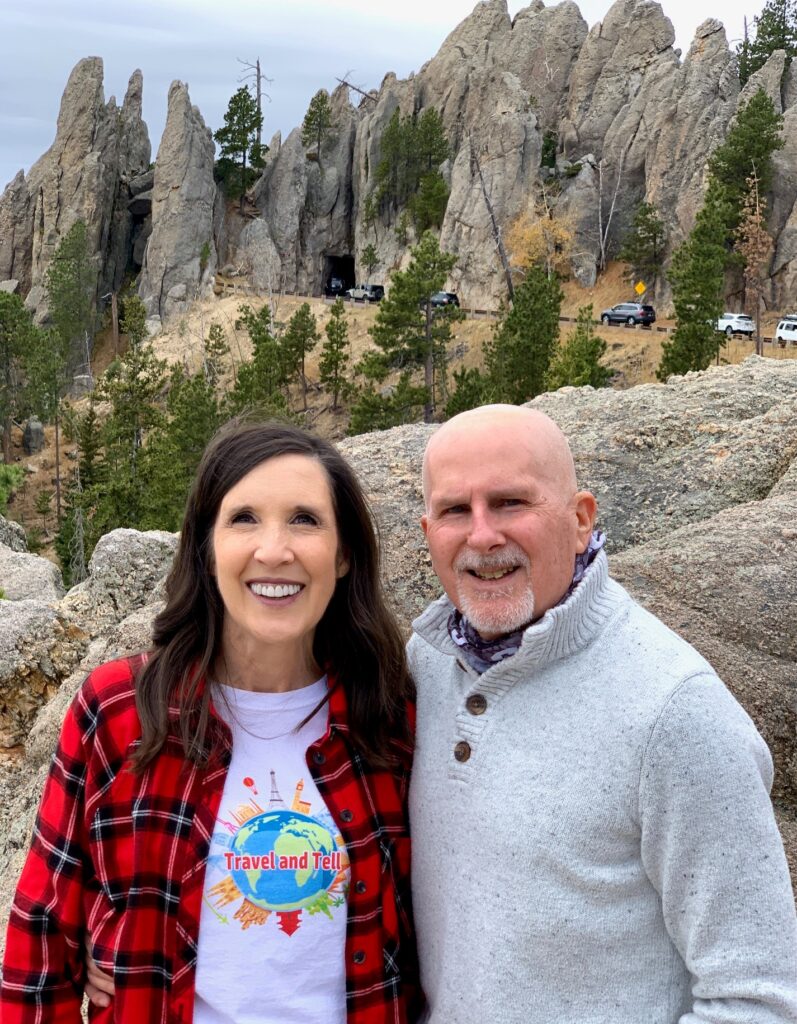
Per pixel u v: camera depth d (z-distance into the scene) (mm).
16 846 5988
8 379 75562
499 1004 2277
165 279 96000
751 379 8672
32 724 7453
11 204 106688
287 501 2434
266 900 2361
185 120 97812
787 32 91188
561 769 2258
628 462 7680
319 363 68375
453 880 2404
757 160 66250
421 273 53938
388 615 2645
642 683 2244
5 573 14344
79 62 105938
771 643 5152
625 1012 2223
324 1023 2357
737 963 2086
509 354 49562
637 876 2227
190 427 50688
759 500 6965
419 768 2564
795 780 4660
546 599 2455
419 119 95312
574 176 80438
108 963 2393
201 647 2496
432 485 2533
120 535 7984
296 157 100938
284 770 2455
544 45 91312
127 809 2396
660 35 85125
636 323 64438
